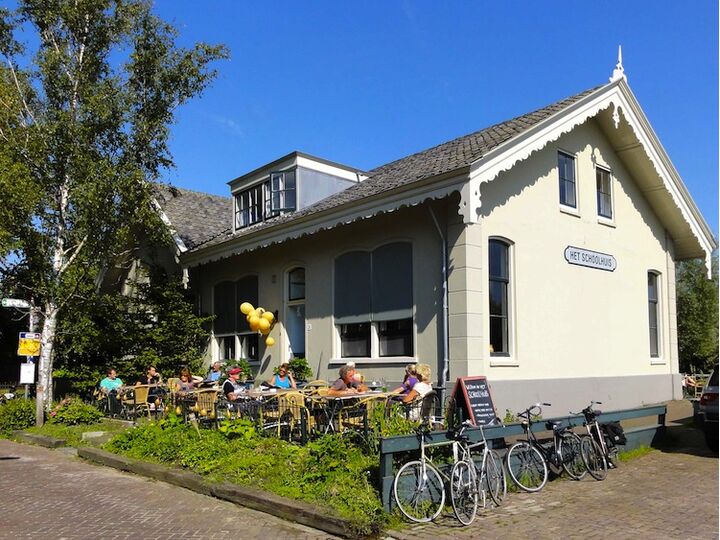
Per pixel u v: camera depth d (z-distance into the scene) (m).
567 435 8.81
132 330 17.91
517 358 12.76
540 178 13.89
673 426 12.77
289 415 9.97
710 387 10.73
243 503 7.61
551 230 14.00
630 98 15.23
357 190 14.99
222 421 10.55
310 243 15.61
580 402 14.07
